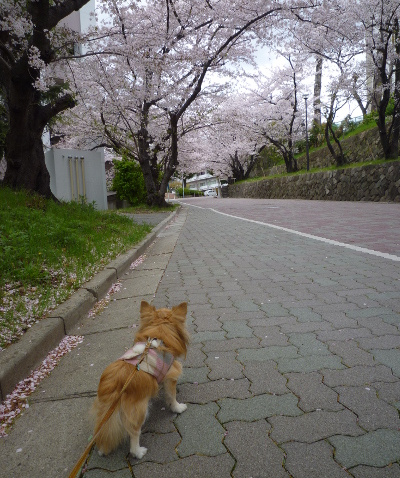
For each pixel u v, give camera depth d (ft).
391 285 14.49
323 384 7.85
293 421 6.72
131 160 74.08
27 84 26.58
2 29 26.96
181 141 84.74
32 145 30.07
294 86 89.56
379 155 64.08
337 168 69.87
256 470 5.65
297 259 20.11
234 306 13.07
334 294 13.78
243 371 8.56
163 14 46.60
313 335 10.28
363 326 10.73
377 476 5.42
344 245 23.17
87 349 10.19
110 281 16.31
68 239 19.57
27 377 8.66
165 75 46.83
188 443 6.32
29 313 11.14
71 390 8.11
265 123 96.89
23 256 15.80
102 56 42.34
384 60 50.88
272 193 98.12
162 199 66.85
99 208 52.70
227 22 41.04
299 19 40.37
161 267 19.95
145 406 5.98
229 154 136.98
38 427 6.92
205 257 22.27
